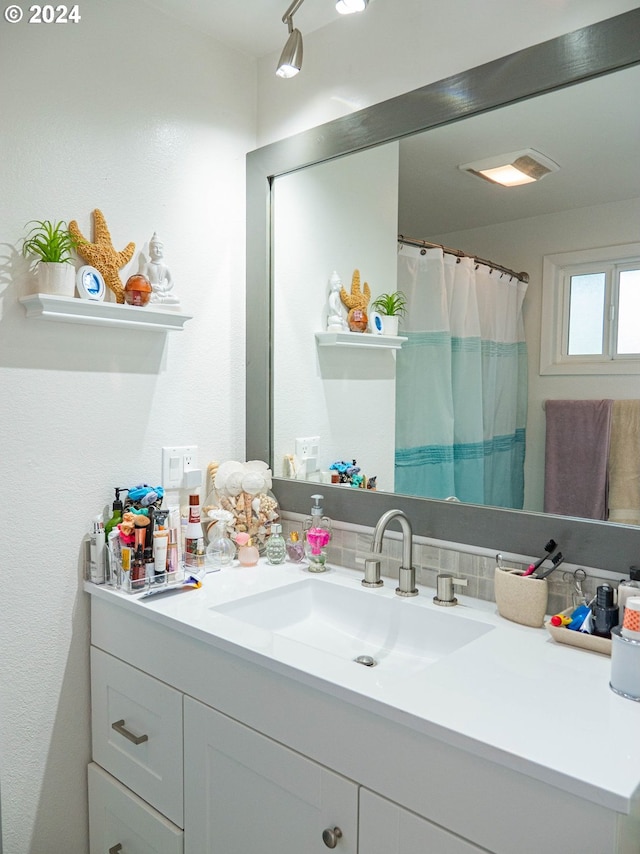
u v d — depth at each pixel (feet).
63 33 5.00
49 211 4.95
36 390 4.94
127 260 5.39
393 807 3.25
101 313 5.03
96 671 5.31
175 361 5.91
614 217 4.16
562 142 4.35
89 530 5.32
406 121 5.16
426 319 5.17
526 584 4.25
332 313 5.85
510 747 2.81
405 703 3.21
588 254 4.27
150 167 5.62
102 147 5.27
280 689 3.79
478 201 4.81
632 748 2.82
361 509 5.62
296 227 6.11
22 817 5.06
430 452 5.17
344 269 5.74
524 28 4.51
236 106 6.34
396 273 5.35
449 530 5.02
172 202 5.82
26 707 5.04
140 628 4.83
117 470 5.49
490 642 4.01
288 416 6.27
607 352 4.22
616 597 4.14
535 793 2.76
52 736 5.21
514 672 3.59
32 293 4.87
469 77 4.75
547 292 4.47
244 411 6.56
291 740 3.75
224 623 4.35
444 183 5.00
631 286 4.10
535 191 4.50
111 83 5.32
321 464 6.01
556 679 3.50
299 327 6.13
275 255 6.30
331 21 5.73
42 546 5.05
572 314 4.37
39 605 5.06
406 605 4.76
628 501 4.15
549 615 4.48
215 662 4.21
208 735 4.28
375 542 4.63
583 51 4.17
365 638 4.98
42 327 4.95
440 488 5.10
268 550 5.83
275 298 6.32
